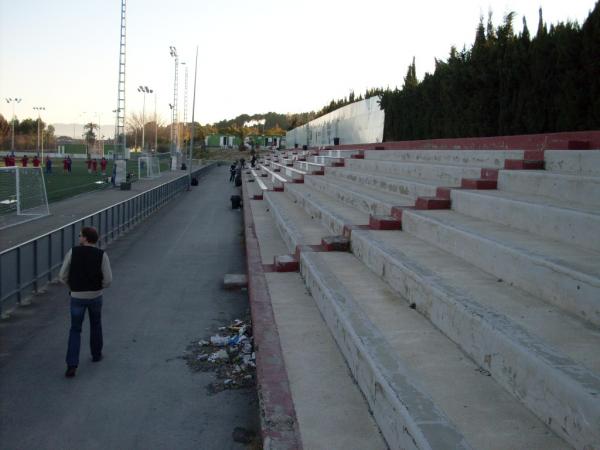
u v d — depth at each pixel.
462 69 16.41
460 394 4.12
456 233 7.39
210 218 24.19
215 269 13.70
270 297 8.17
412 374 4.35
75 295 7.16
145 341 8.36
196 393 6.54
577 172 8.78
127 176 40.44
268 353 5.90
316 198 16.41
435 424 3.51
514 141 11.86
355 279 7.66
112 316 9.63
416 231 9.04
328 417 4.59
